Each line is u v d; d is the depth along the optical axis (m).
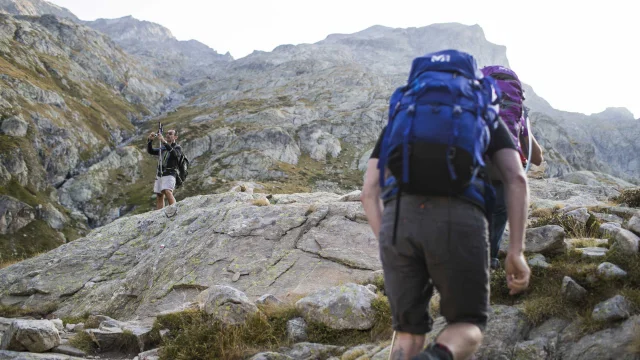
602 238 6.45
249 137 148.50
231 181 128.25
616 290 4.64
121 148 144.62
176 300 8.68
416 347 2.90
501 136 2.89
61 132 136.00
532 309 4.71
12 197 95.75
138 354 6.23
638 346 3.75
